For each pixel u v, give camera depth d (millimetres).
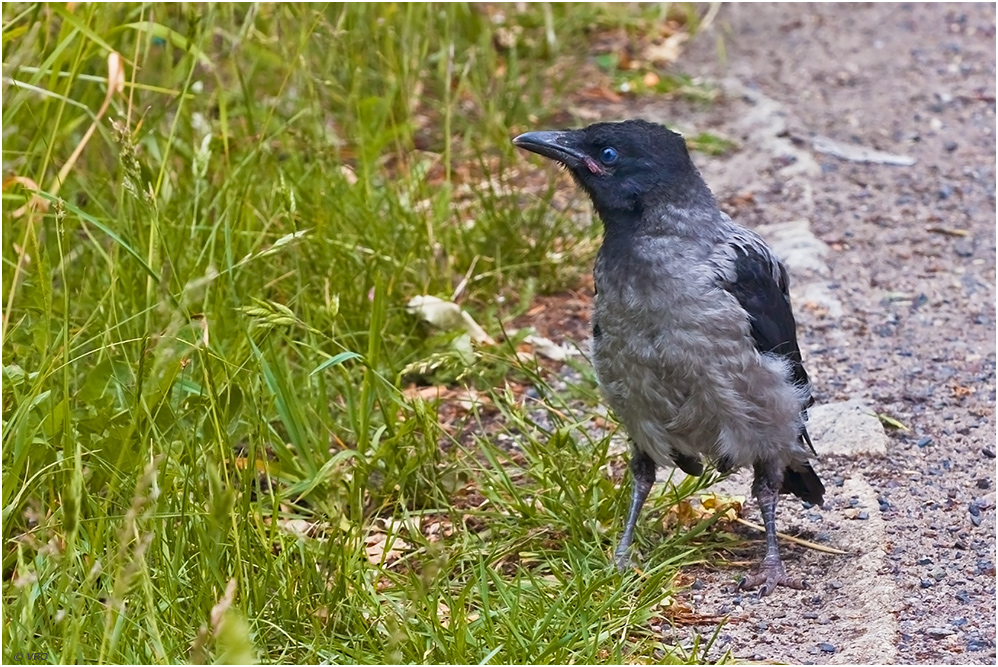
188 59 13477
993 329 12266
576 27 18594
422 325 11805
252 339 9914
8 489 8570
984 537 9227
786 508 9844
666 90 17375
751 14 19781
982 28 18953
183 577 7969
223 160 12703
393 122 14500
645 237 8945
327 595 8016
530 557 9117
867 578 8773
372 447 9961
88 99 13047
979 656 7859
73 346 9906
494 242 13070
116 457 9008
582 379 11586
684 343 8758
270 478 9375
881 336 12211
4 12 12570
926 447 10508
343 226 12352
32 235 9484
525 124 16172
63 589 7395
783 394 8945
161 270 10047
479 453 10547
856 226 14188
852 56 18297
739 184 15125
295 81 15141
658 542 9398
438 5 16906
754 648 8078
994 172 15234
